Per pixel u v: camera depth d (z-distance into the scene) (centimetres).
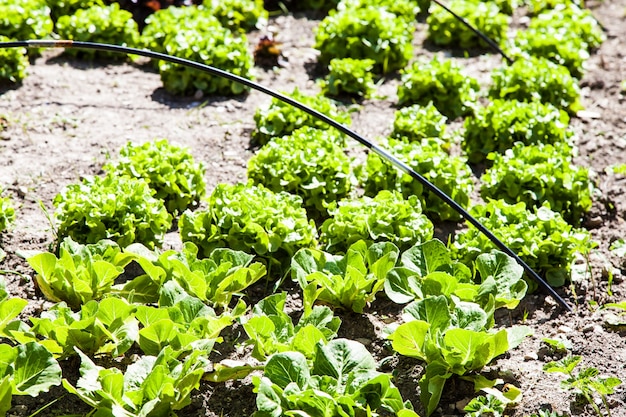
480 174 353
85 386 271
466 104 373
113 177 320
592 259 322
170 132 360
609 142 366
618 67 406
